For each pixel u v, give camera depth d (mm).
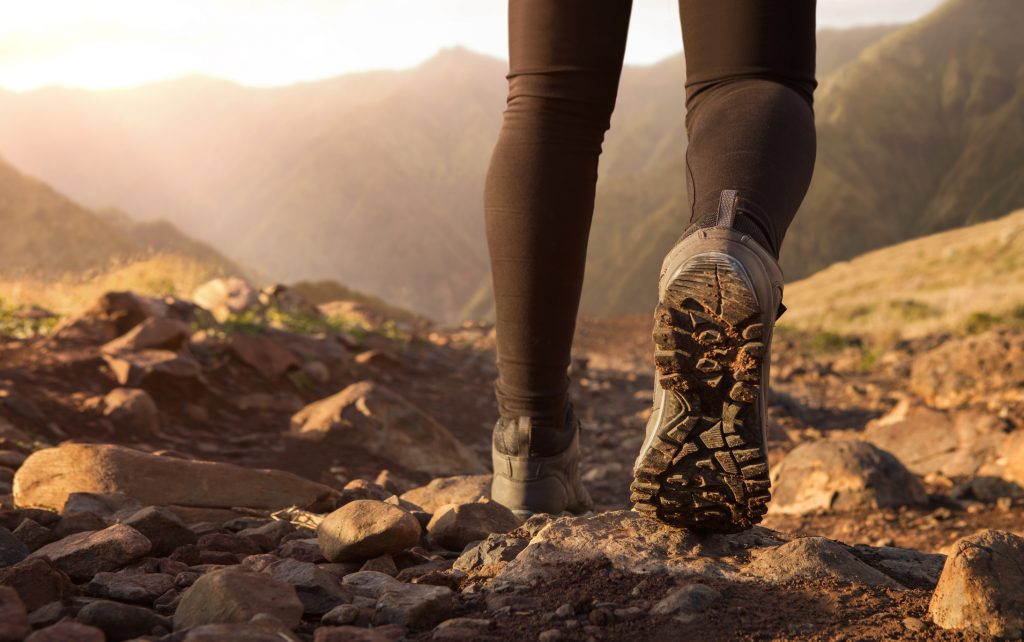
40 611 1197
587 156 1645
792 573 1305
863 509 4273
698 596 1192
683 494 1202
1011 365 7758
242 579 1182
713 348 1099
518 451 1837
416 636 1171
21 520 1768
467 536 1749
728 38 1380
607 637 1112
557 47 1603
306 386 6227
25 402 4141
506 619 1192
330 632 1070
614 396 8891
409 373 8148
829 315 22406
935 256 36844
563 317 1720
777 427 6812
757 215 1190
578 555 1397
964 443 5184
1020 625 1087
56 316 6988
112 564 1466
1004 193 175750
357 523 1581
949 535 3791
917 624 1129
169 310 6941
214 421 4973
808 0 1396
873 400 9062
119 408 4422
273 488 2227
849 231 180875
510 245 1660
